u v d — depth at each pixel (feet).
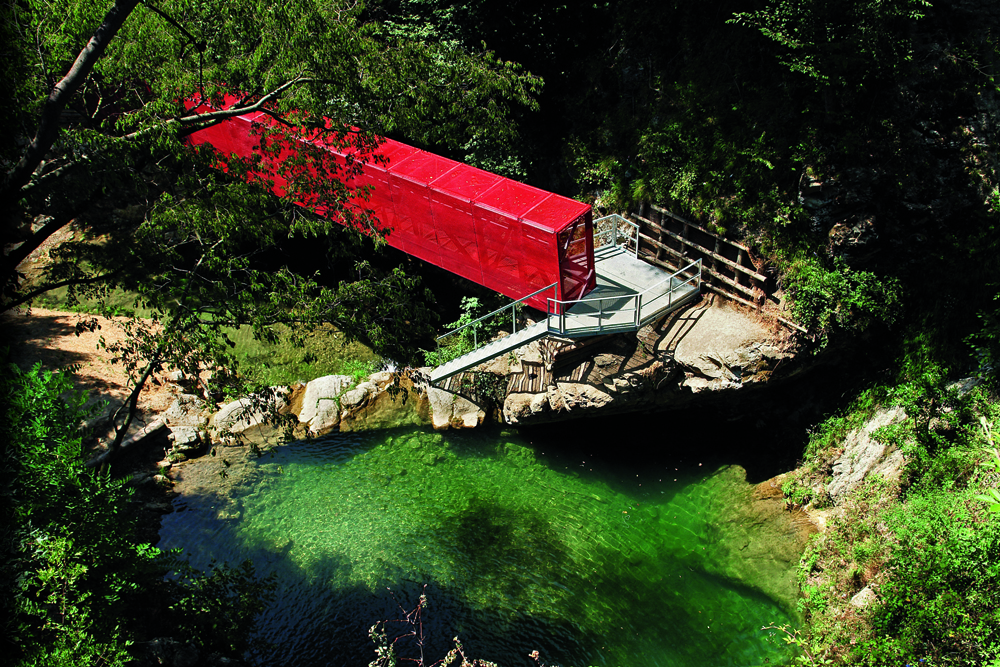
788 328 56.54
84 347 70.28
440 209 61.46
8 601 35.50
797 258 56.34
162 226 40.40
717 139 61.57
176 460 62.59
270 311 44.70
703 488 58.70
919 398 49.37
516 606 50.78
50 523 39.37
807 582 49.42
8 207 37.09
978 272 50.44
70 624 37.73
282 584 52.75
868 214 53.16
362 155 46.62
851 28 53.06
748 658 46.32
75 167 37.60
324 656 47.65
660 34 68.03
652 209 67.15
